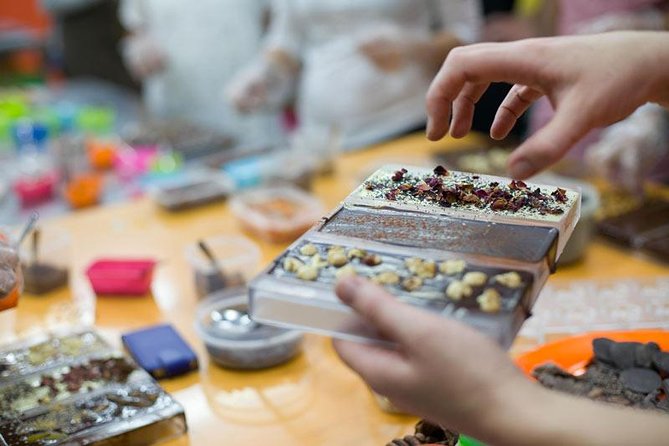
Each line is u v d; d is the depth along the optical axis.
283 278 0.63
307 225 1.23
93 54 3.00
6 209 1.55
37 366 0.91
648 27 1.39
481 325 0.58
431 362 0.56
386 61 1.70
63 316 1.05
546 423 0.55
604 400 0.78
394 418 0.85
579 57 0.72
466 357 0.56
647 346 0.83
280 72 1.91
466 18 1.68
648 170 1.34
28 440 0.80
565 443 0.54
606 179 1.34
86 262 1.18
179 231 1.29
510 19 1.70
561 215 0.70
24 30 3.17
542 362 0.85
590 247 1.17
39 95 2.44
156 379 0.92
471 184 0.76
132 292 1.09
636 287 1.06
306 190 1.42
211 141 1.89
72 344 0.96
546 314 1.00
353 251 0.66
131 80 3.03
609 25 1.40
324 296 0.61
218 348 0.92
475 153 1.53
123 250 1.22
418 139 1.72
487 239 0.67
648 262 1.12
